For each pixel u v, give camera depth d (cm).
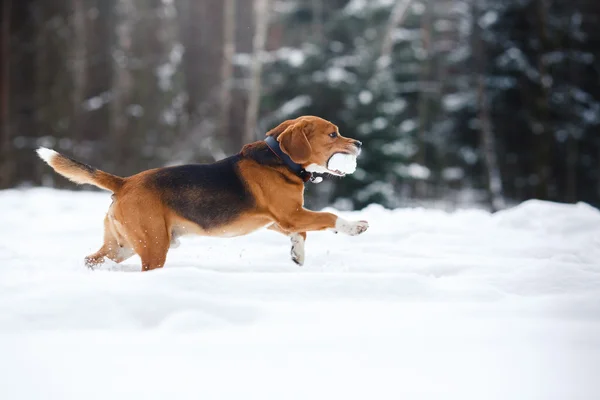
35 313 497
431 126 4053
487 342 448
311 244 1007
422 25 4128
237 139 3734
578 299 559
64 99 4056
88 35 4094
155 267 756
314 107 3300
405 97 4009
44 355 415
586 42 4088
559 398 349
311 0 3819
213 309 511
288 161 796
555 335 464
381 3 3622
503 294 615
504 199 4000
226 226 788
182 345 438
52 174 3753
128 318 500
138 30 4038
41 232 1204
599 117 3888
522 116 3875
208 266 771
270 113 3647
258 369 391
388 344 442
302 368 393
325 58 3409
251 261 835
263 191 788
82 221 1375
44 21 4203
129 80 3928
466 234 1126
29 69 4241
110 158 3856
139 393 353
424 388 362
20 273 693
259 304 530
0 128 3916
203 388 360
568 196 3972
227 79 3728
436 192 4050
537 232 1148
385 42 3700
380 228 1140
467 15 3912
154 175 773
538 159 3738
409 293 607
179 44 4019
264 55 3603
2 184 3794
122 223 762
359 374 383
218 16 3950
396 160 3108
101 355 415
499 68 3841
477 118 3909
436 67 4222
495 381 373
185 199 770
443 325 492
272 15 3931
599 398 349
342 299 586
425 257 898
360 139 3103
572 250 942
